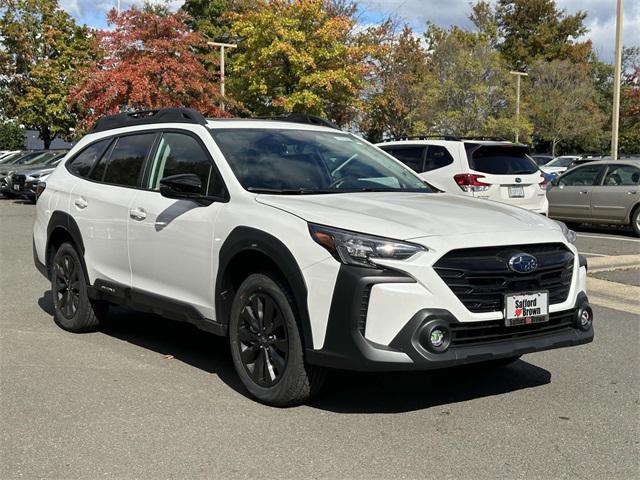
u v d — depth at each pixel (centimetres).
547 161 3316
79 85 2402
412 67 3744
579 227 1705
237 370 486
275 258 444
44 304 785
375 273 409
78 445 403
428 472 370
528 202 1162
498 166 1145
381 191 538
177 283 534
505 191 1138
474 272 422
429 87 3566
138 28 2283
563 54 5925
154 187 571
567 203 1582
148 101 2195
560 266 461
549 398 491
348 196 497
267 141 554
